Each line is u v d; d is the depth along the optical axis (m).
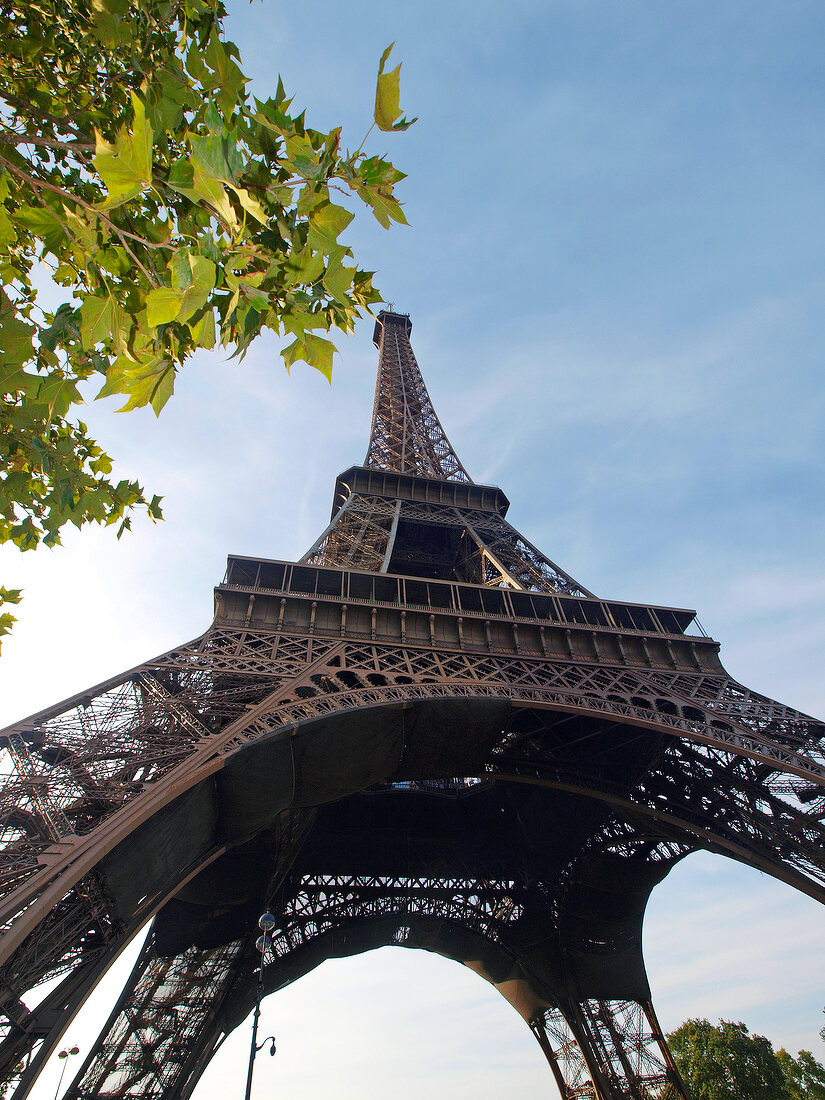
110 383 8.58
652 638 53.97
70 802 26.05
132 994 47.94
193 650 40.62
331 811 67.38
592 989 65.12
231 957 53.56
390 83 7.35
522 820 66.69
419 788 69.62
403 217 8.59
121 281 9.34
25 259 13.30
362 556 62.38
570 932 65.00
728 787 46.78
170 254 9.22
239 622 45.75
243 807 35.09
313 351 8.76
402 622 49.09
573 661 50.50
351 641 46.38
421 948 69.25
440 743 43.78
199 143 6.73
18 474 12.94
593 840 59.97
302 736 35.69
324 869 65.50
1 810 24.28
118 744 30.33
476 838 69.62
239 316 8.43
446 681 43.06
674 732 42.62
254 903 52.38
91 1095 43.09
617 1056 61.94
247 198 7.07
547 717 52.31
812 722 45.56
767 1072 96.12
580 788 50.22
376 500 79.06
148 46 11.70
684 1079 100.31
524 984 69.38
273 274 8.52
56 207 9.40
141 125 6.45
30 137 9.06
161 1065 46.88
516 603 55.69
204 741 31.17
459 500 83.69
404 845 68.56
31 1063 24.47
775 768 41.25
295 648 44.38
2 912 19.09
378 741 40.62
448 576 85.69
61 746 28.98
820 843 41.56
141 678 36.12
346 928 63.25
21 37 12.27
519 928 66.75
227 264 7.41
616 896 61.69
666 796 50.38
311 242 8.07
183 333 9.17
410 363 126.75
